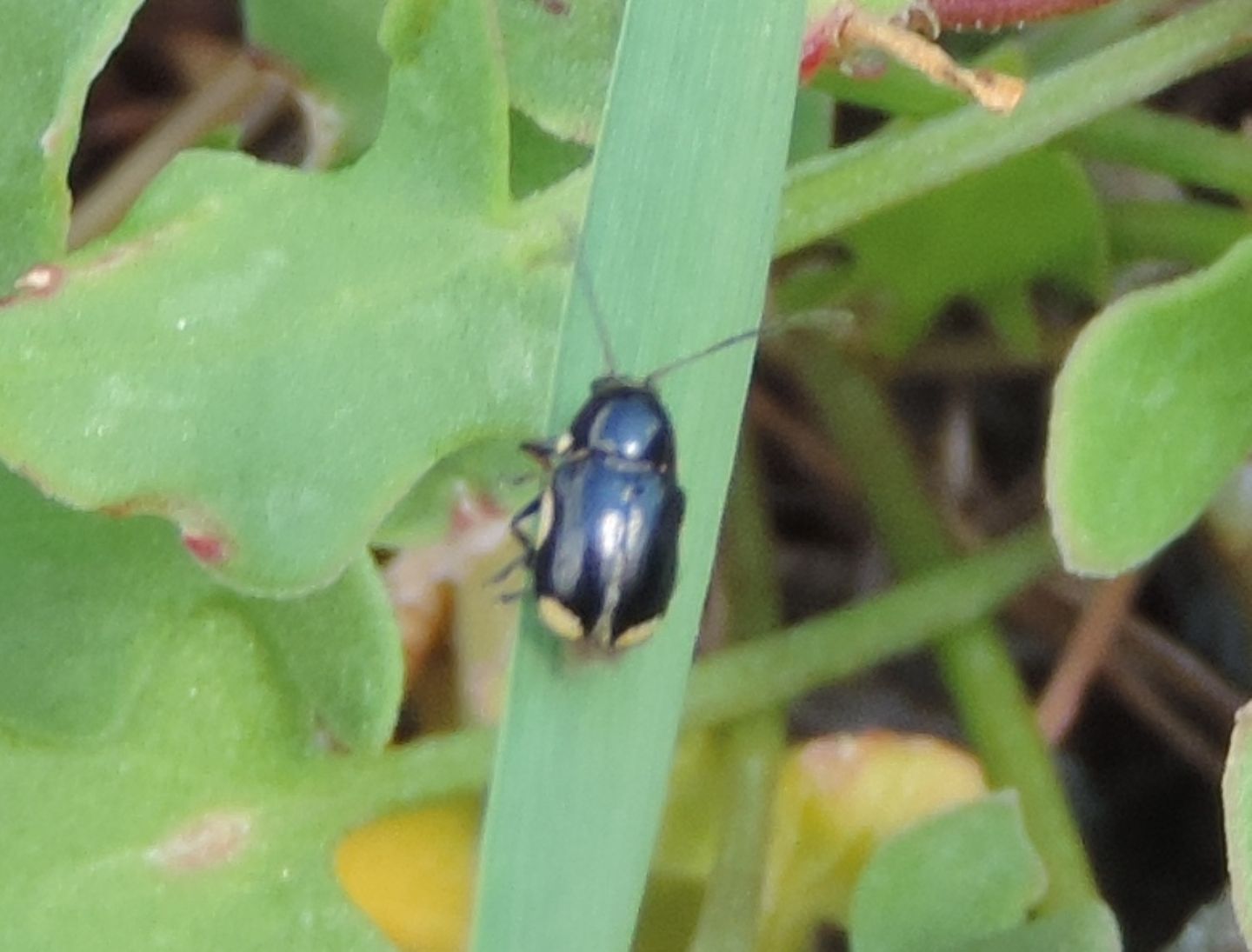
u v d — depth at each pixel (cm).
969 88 6
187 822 6
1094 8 7
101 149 8
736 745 7
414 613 7
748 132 6
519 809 6
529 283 6
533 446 6
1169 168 7
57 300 6
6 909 6
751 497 7
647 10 6
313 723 6
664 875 7
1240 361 6
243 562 6
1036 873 6
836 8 6
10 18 6
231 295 6
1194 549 8
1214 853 8
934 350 8
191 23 8
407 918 7
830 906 7
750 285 6
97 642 6
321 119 7
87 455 6
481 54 6
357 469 6
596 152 6
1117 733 8
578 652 6
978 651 7
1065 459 6
